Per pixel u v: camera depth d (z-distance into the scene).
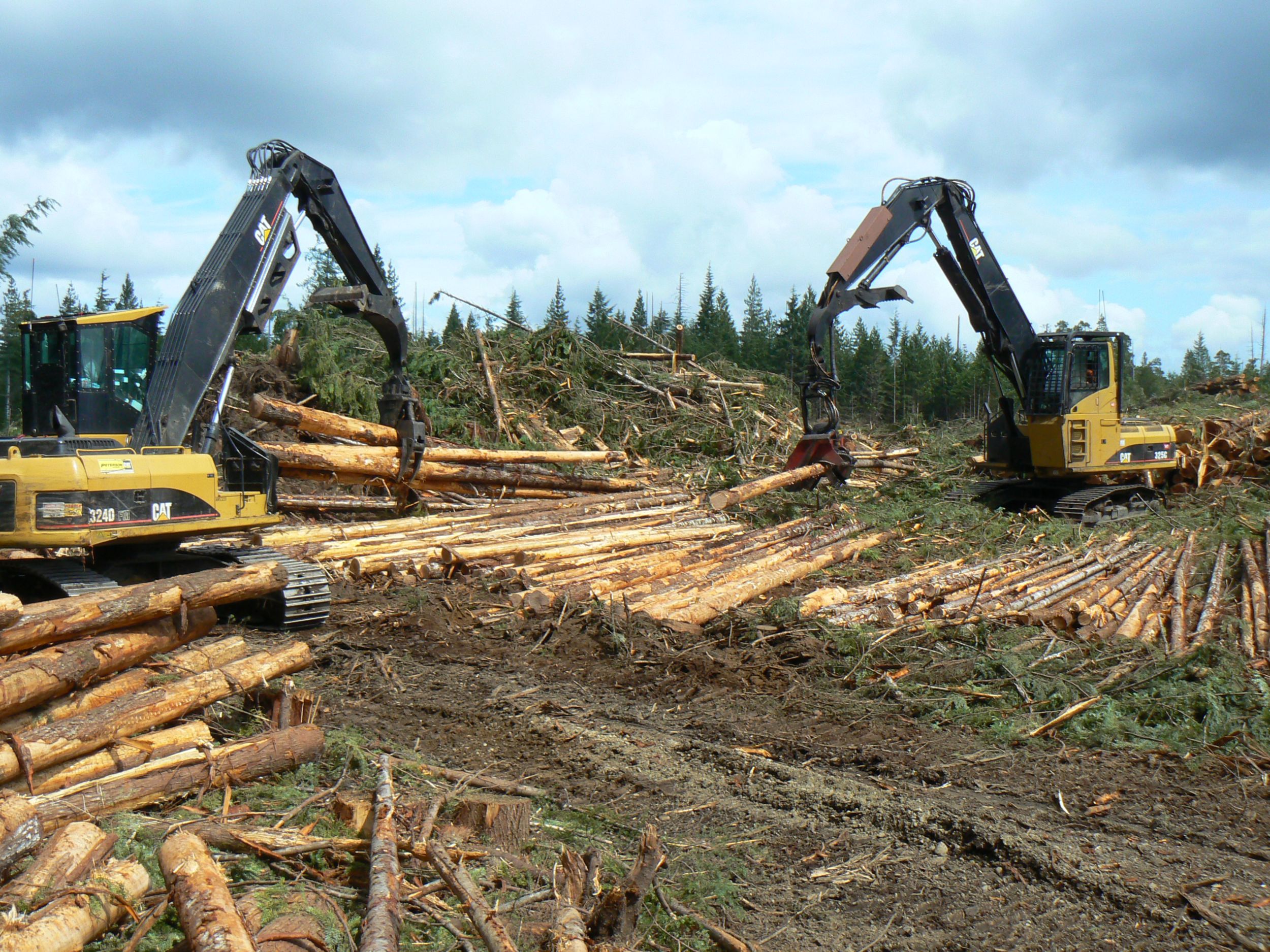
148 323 9.95
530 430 22.14
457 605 10.86
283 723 6.61
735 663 8.98
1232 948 4.41
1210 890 4.92
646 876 4.25
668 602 10.73
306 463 13.83
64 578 8.75
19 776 5.07
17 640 5.37
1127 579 11.98
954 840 5.55
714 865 5.22
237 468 10.41
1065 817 5.82
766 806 6.09
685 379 26.08
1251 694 7.49
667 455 23.05
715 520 16.97
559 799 6.17
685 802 6.16
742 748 7.07
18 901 3.96
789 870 5.27
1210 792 6.18
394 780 6.12
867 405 66.44
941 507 16.48
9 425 20.66
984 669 8.48
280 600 9.94
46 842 4.44
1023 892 4.98
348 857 4.81
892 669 8.70
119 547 9.62
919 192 17.86
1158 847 5.40
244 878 4.57
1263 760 6.59
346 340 21.91
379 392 20.19
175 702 5.89
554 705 7.97
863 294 17.91
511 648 9.66
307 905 4.24
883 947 4.50
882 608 10.04
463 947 4.02
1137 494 17.91
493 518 15.68
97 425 9.49
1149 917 4.69
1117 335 17.31
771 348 68.06
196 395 10.49
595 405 23.80
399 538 14.01
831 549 13.85
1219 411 25.19
